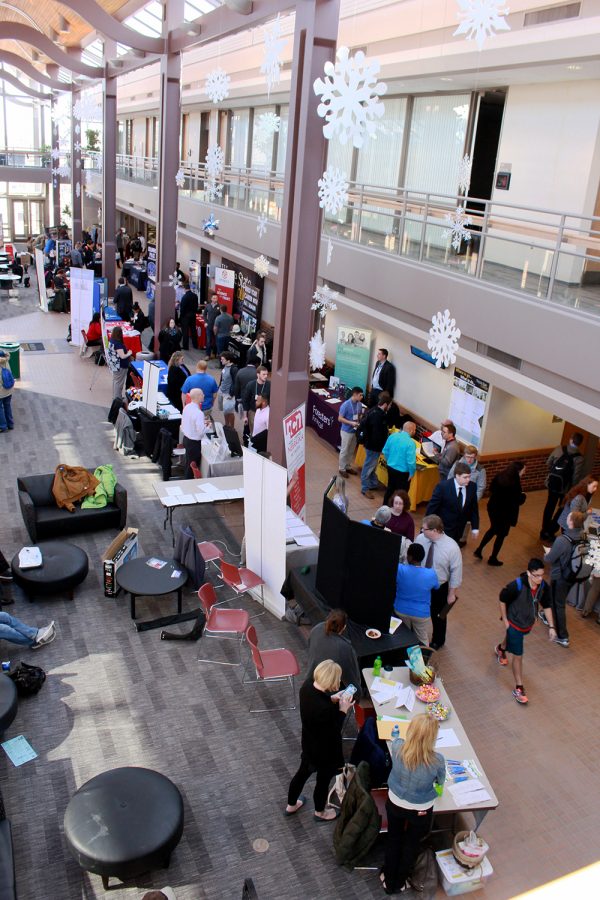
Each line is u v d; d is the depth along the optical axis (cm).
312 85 883
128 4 1902
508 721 725
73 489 987
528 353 865
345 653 605
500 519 976
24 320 2303
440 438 1174
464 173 1194
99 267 2670
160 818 534
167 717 692
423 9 1195
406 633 718
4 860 495
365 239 1244
